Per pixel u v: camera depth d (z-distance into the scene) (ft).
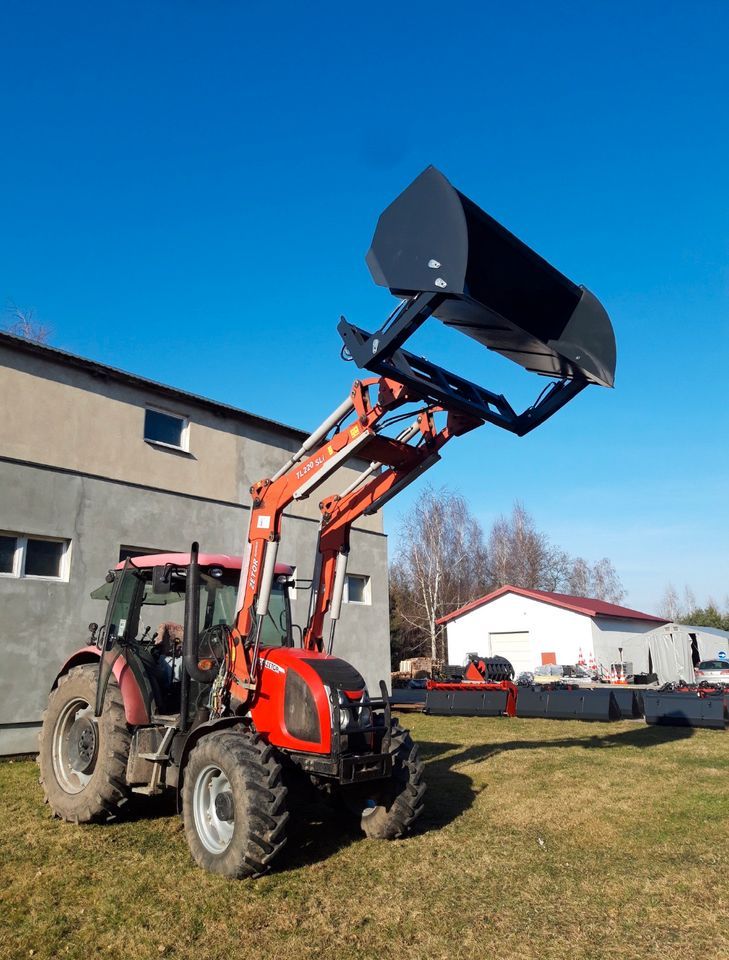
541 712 48.24
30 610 32.83
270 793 16.24
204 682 19.30
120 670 20.72
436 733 40.57
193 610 19.39
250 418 45.62
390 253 15.83
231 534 43.19
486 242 17.24
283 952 12.89
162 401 41.06
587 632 96.99
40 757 22.63
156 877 16.28
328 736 17.34
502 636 103.40
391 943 13.23
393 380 17.93
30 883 15.88
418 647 127.75
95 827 20.34
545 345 18.84
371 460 20.51
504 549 166.61
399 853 18.25
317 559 22.77
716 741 37.24
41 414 34.86
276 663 18.75
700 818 21.56
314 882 16.15
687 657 92.63
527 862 17.57
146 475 39.29
